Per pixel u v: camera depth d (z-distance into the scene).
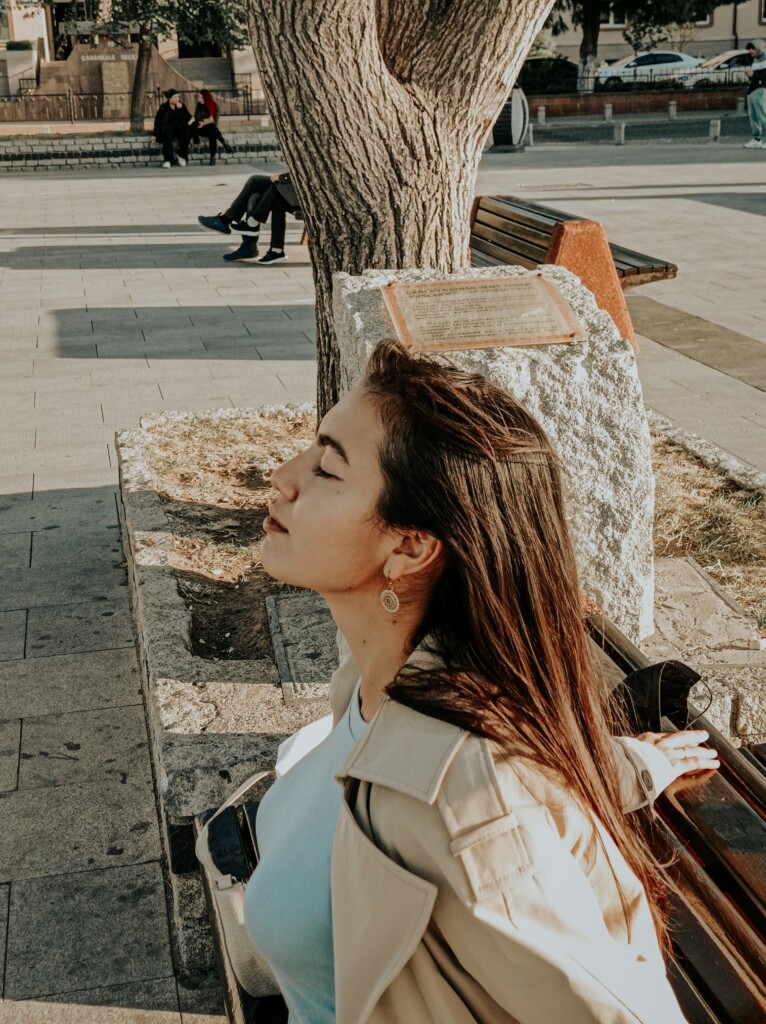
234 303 10.48
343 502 1.14
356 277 3.81
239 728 3.11
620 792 1.28
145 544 4.51
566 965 0.95
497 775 1.01
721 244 12.60
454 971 1.01
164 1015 2.62
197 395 7.56
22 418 7.15
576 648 1.16
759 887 1.46
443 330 3.50
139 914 2.95
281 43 3.91
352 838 1.04
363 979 1.05
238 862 1.87
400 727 1.06
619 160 23.92
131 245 14.20
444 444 1.08
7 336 9.34
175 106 27.17
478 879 0.96
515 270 3.92
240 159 28.92
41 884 3.07
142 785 3.50
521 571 1.10
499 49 4.13
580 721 1.17
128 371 8.20
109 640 4.44
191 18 31.23
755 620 3.89
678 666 1.80
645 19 39.19
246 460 5.76
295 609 3.92
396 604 1.18
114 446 6.62
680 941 1.44
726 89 36.62
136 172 26.20
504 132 27.61
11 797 3.46
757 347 8.32
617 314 6.78
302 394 7.52
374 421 1.13
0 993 2.69
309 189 4.29
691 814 1.61
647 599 3.73
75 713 3.93
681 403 7.06
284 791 1.43
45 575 5.02
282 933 1.28
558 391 3.46
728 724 3.18
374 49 3.96
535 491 1.11
